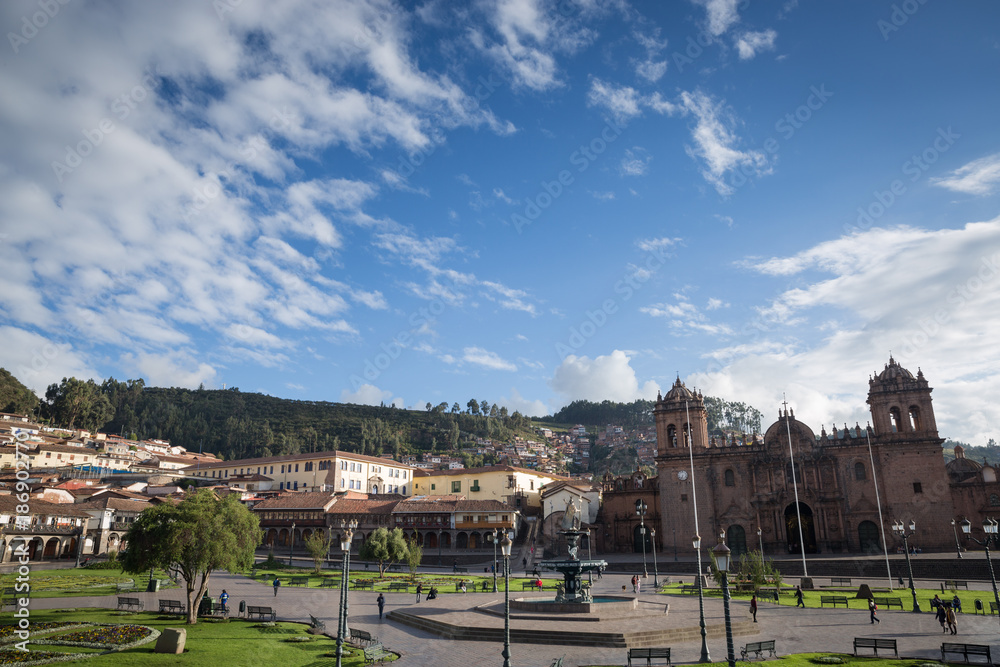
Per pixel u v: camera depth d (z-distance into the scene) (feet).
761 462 328.70
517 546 357.41
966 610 164.76
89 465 479.41
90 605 165.37
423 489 457.27
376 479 465.06
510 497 414.82
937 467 298.15
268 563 289.53
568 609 152.97
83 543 307.99
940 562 243.60
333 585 228.22
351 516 374.63
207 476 493.36
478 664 112.47
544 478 456.04
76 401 645.92
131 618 145.38
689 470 341.21
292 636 131.95
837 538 305.94
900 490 301.63
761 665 108.58
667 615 154.40
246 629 138.00
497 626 138.41
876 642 114.83
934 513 293.84
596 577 263.29
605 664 111.75
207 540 141.79
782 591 207.00
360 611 172.55
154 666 100.48
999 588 209.97
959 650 106.93
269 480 458.91
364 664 110.73
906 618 153.28
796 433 326.24
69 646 111.45
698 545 117.60
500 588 223.92
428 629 145.59
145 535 141.38
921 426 304.71
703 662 111.65
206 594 160.15
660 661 113.70
